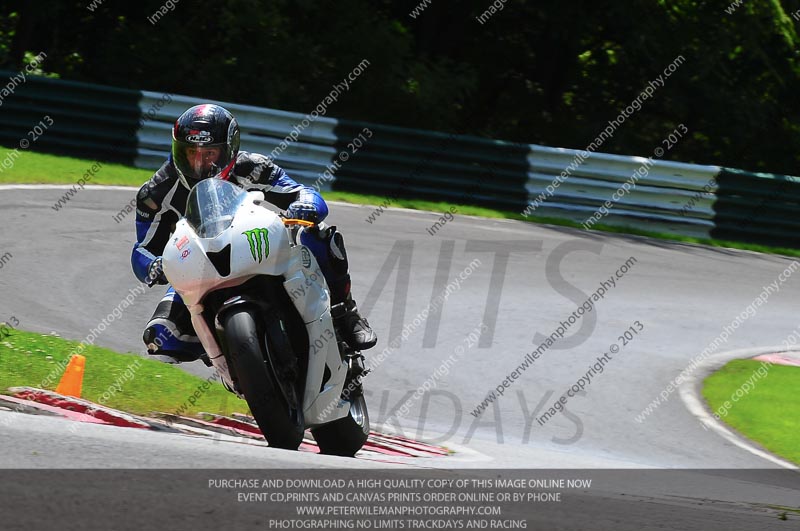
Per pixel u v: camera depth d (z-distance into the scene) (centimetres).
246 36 6906
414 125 7006
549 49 8219
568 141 8038
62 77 6794
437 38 8069
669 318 3781
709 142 8106
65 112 5162
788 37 7425
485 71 8325
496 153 5469
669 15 7512
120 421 1830
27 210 3941
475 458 2038
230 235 1587
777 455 2503
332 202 5019
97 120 5159
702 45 7431
